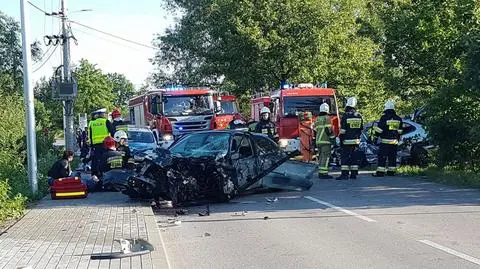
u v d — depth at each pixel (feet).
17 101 61.62
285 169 45.29
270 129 58.03
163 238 28.68
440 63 60.23
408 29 60.49
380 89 106.11
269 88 109.50
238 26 103.30
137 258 22.70
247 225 31.65
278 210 36.52
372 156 68.28
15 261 22.12
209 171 40.01
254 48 104.27
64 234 27.63
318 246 25.77
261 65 105.09
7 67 115.24
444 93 53.57
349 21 108.58
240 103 127.65
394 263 22.31
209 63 125.39
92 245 25.08
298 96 78.13
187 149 43.14
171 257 24.47
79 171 53.78
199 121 82.99
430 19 58.80
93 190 45.70
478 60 47.21
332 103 78.95
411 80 64.90
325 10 104.94
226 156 41.11
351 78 109.29
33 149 42.14
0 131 55.42
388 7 64.75
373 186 47.70
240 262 23.34
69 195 41.16
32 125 42.19
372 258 23.24
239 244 26.78
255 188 43.93
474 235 27.07
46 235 27.37
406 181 51.03
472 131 50.34
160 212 37.27
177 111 82.69
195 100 83.71
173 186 38.32
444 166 56.39
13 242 25.73
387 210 34.91
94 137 50.62
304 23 104.73
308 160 64.03
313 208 36.78
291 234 28.71
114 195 43.52
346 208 36.22
